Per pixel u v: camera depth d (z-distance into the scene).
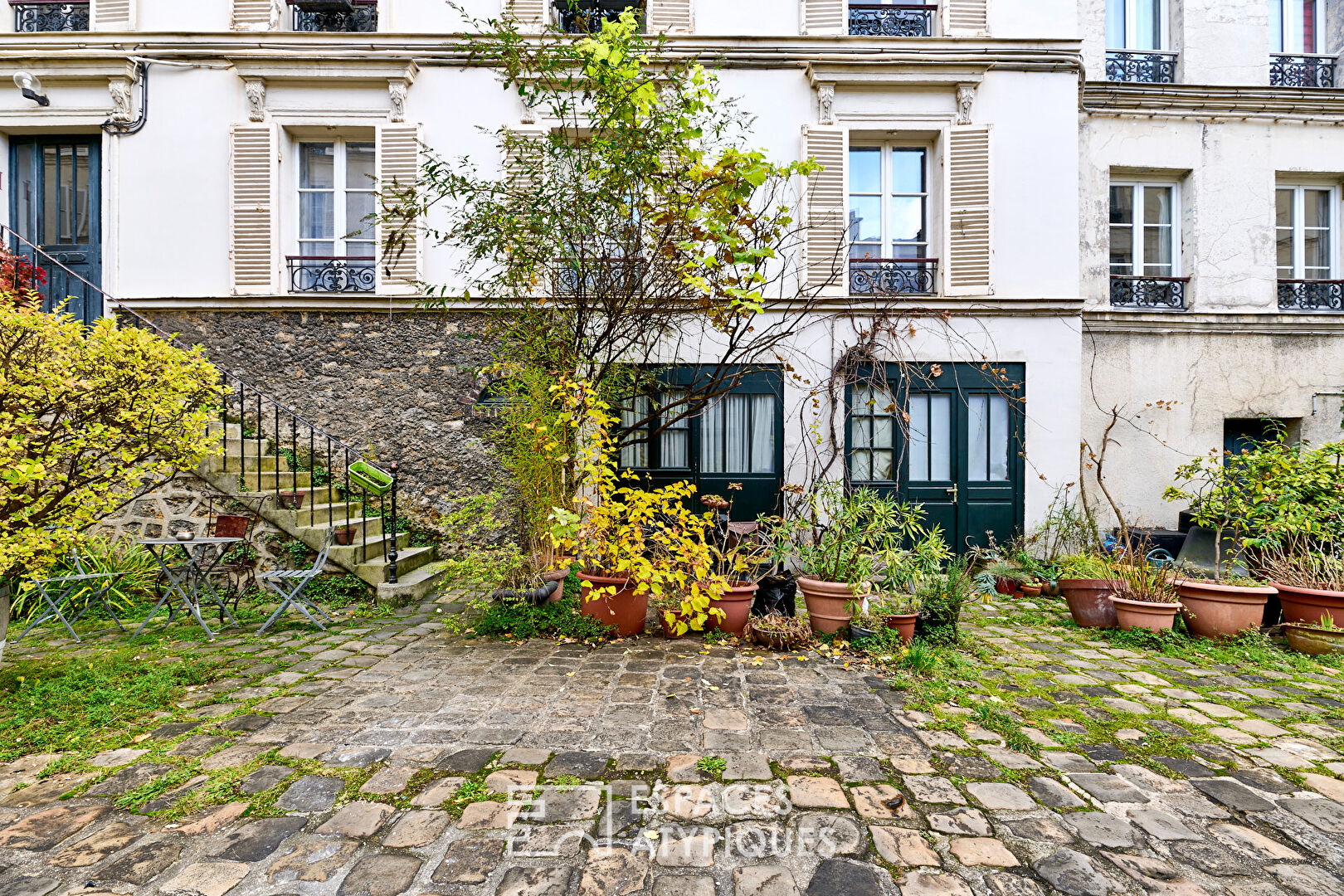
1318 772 2.37
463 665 3.48
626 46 4.00
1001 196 6.38
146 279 6.21
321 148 6.59
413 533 6.20
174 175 6.21
